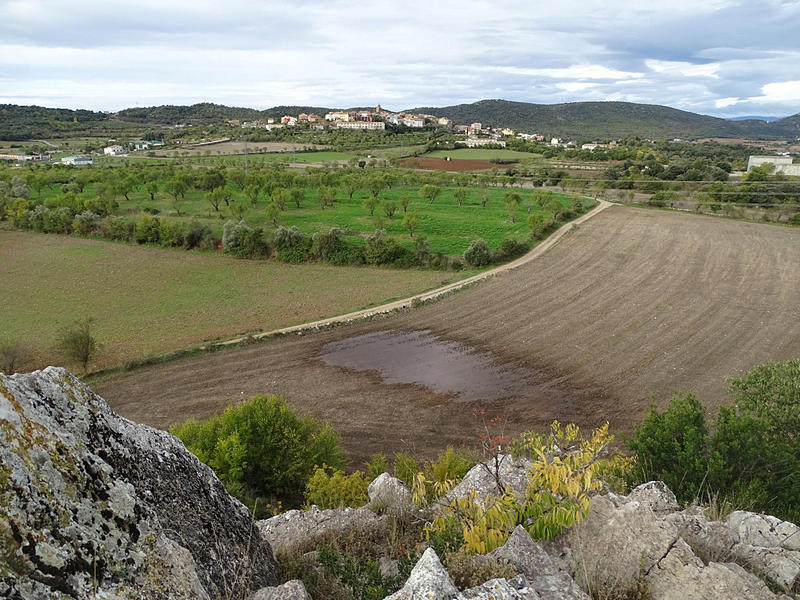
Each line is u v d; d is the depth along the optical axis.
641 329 38.78
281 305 45.69
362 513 8.60
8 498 3.69
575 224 74.88
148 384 32.41
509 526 6.17
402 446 25.09
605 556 5.69
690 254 58.66
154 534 4.59
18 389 4.42
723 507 8.78
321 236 58.75
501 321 41.25
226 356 36.06
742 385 18.81
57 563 3.71
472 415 28.00
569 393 30.12
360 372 33.38
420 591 4.48
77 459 4.40
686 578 5.25
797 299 44.03
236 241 61.25
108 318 43.19
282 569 6.22
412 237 66.69
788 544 6.53
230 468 17.75
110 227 68.62
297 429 19.84
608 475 11.41
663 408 27.97
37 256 60.94
